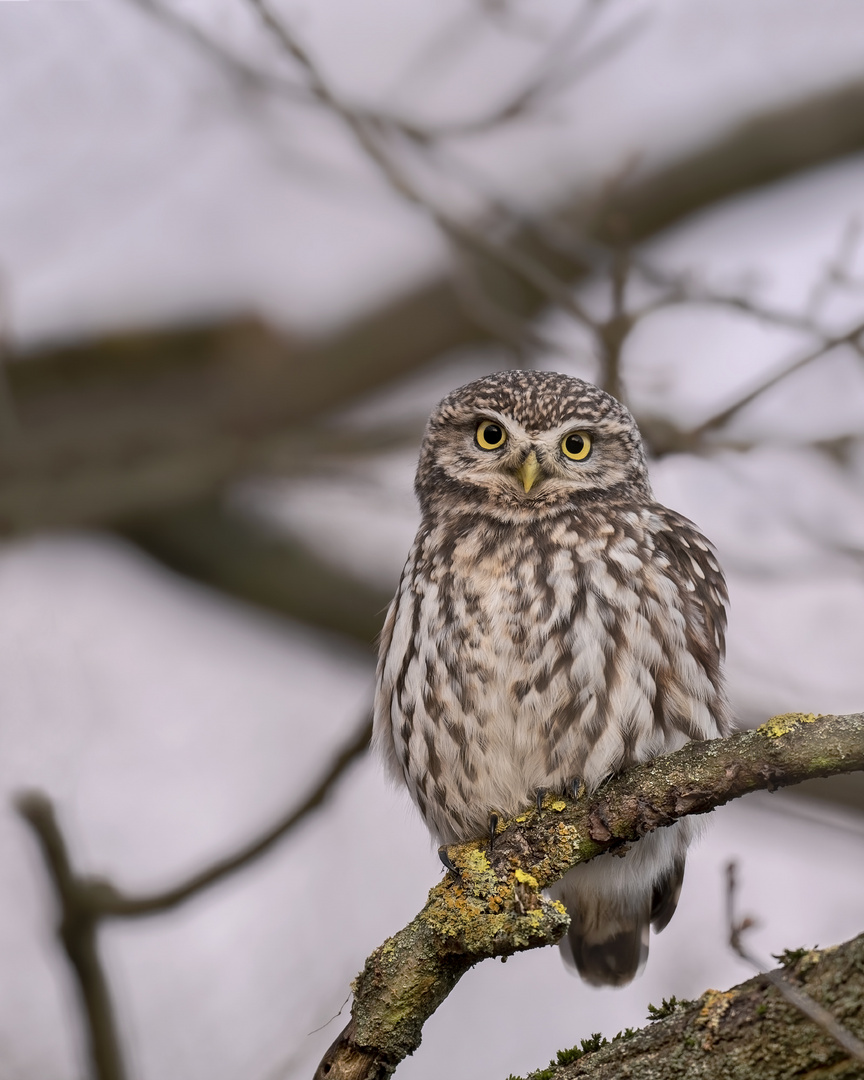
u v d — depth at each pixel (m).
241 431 16.91
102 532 15.81
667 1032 6.26
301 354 17.09
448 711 9.30
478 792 9.30
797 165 16.48
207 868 9.62
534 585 9.27
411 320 16.98
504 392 10.46
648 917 10.45
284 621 16.08
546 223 12.86
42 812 9.31
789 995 5.86
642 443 10.81
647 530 9.80
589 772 8.97
